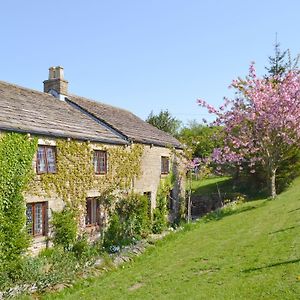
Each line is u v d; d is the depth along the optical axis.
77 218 16.58
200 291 8.36
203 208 30.84
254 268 9.30
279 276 8.16
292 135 24.47
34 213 14.57
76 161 16.70
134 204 20.06
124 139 20.45
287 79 24.38
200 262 11.29
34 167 14.40
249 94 24.94
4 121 13.55
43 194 14.78
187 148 27.17
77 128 17.69
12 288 10.84
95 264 13.15
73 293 10.38
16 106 15.89
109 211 18.88
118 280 10.95
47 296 10.16
